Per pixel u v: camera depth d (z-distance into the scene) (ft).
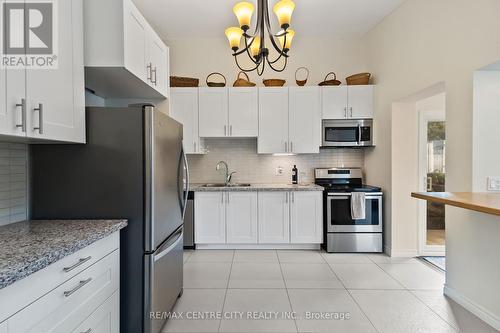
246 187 12.04
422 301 7.68
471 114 7.06
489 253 6.61
